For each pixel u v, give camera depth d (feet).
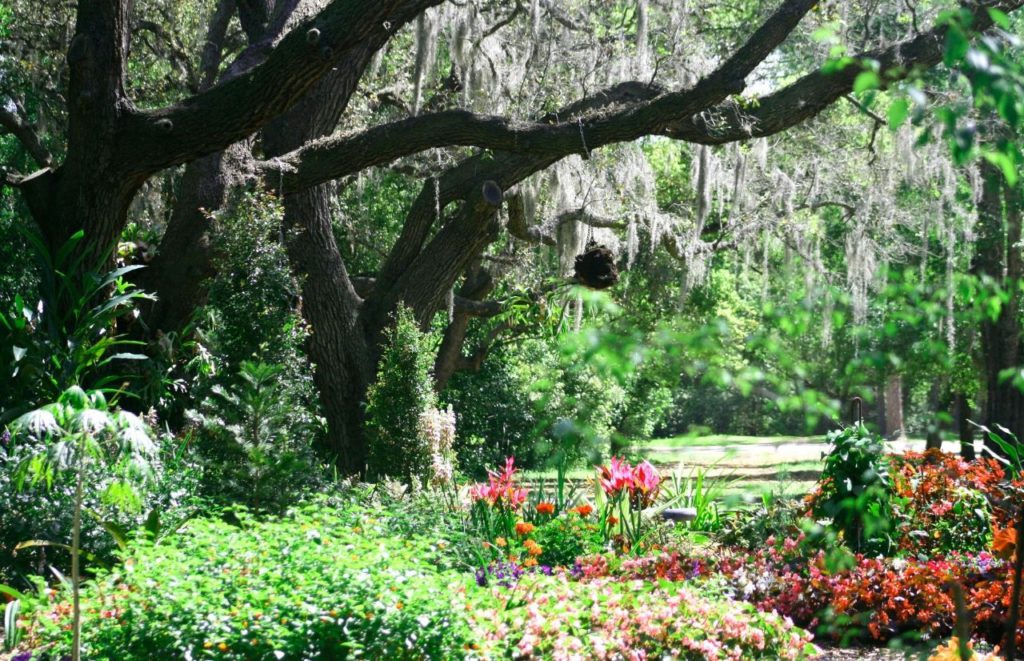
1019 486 19.07
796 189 51.55
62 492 20.52
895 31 46.37
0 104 48.32
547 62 41.01
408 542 17.75
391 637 13.50
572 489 29.43
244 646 13.21
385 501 26.43
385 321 42.04
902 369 8.87
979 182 40.75
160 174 51.83
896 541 21.74
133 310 34.63
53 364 28.48
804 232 46.91
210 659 13.29
